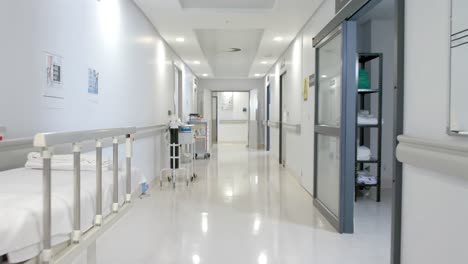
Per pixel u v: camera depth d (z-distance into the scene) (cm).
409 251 202
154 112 596
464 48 155
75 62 290
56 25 259
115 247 300
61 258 121
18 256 104
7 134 206
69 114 279
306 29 548
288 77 738
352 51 346
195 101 1317
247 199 487
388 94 552
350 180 344
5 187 142
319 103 451
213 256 282
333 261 272
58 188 145
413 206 198
